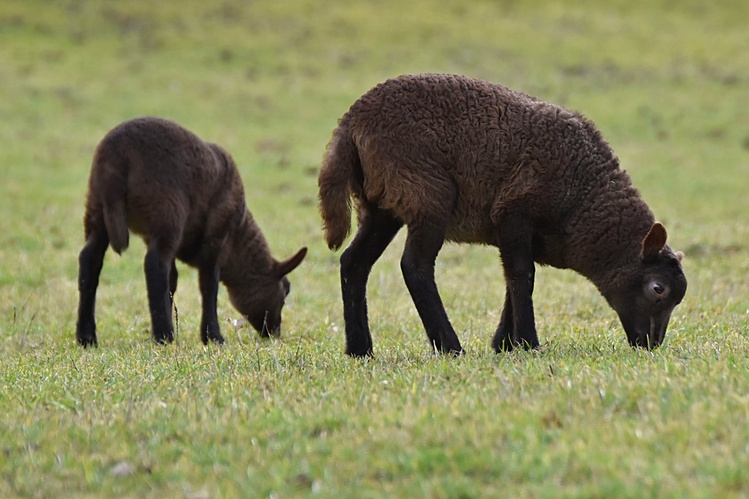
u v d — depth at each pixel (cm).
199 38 12900
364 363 2959
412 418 2192
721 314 3947
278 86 11544
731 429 2002
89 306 3847
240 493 1889
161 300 3838
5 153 8781
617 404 2230
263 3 14438
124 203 3809
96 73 11481
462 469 1919
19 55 11794
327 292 5116
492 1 15138
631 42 13788
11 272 5450
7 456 2170
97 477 2012
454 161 3091
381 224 3275
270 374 2800
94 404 2530
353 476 1928
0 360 3406
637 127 10650
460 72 12081
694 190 8606
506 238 3134
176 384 2727
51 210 7112
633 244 3189
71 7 13538
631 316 3231
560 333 3644
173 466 2050
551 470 1878
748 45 13850
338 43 13088
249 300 4369
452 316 4203
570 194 3147
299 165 9069
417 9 14538
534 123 3122
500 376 2502
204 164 4025
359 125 3116
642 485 1789
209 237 4122
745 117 11075
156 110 10462
